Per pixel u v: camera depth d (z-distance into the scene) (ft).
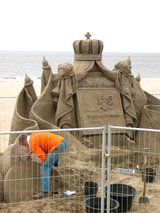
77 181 22.41
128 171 21.79
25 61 402.93
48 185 21.04
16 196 20.57
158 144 27.35
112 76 28.89
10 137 26.37
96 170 23.80
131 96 29.25
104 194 18.48
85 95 27.96
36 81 109.91
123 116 28.48
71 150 25.13
